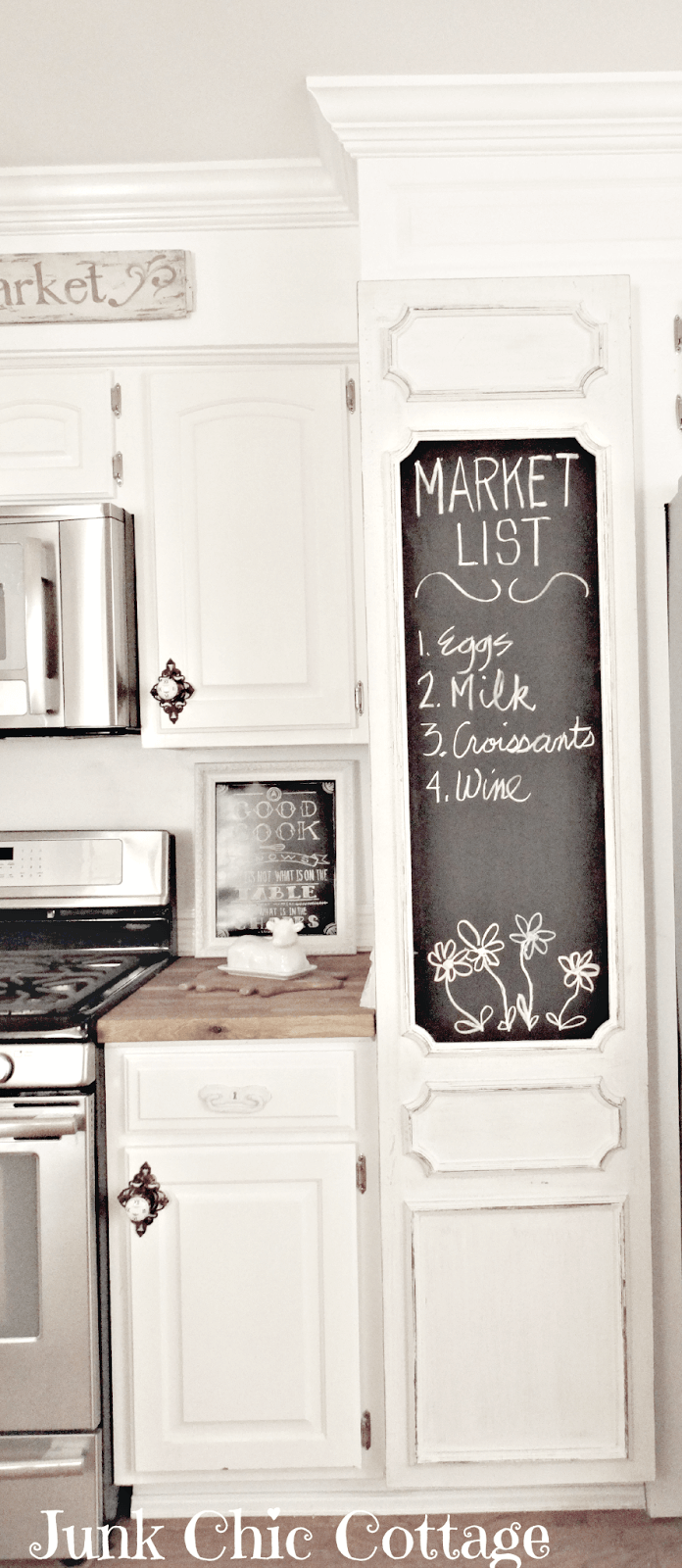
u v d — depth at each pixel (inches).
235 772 91.7
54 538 81.2
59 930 91.7
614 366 67.9
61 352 84.1
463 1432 69.0
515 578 68.6
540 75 68.9
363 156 71.5
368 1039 69.6
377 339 68.1
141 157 79.8
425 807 68.9
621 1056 69.0
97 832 90.8
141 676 83.6
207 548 82.4
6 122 75.0
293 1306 69.5
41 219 83.0
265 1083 69.4
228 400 82.2
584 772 68.9
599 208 71.5
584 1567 66.2
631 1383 69.1
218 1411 69.5
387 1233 68.7
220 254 84.1
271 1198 69.4
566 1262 69.0
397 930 68.7
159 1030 68.4
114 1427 69.9
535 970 69.0
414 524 68.6
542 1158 69.1
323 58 67.7
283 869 91.3
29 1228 67.4
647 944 72.0
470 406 68.2
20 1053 66.2
